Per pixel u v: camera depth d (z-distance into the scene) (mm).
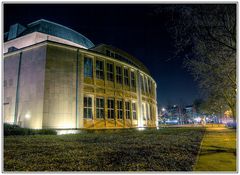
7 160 7043
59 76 21547
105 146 10375
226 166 6086
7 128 16953
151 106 37719
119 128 26438
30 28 30703
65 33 32594
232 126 34281
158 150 8992
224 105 42281
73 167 6074
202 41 11992
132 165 6223
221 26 11047
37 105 20203
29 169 5922
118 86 28422
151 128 34875
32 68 21625
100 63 26734
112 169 5824
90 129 22547
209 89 26562
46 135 17781
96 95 24859
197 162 6652
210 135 18516
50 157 7480
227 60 15000
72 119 21531
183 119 114562
